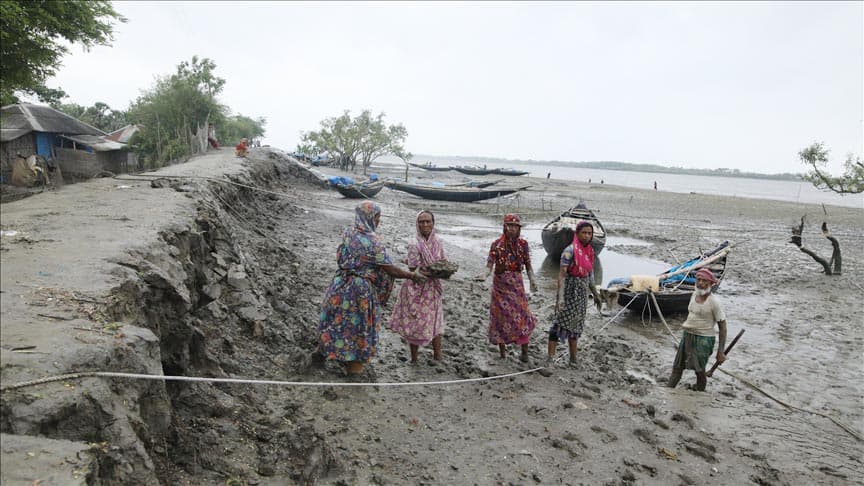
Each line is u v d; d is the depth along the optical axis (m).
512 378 7.10
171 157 35.25
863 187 18.69
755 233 27.06
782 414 6.84
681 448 5.55
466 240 21.50
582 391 6.81
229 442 4.27
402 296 7.14
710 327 7.30
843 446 6.04
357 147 55.31
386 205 29.36
